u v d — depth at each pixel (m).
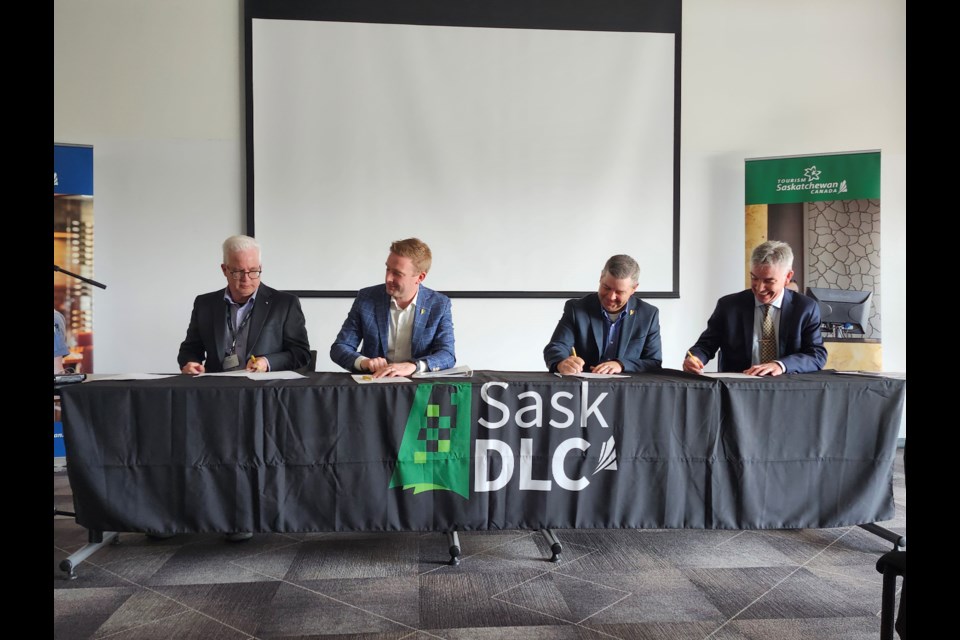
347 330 2.67
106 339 4.02
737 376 2.34
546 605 1.90
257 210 4.08
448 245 4.21
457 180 4.20
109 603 1.90
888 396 2.28
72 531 2.54
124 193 4.01
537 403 2.17
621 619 1.82
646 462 2.20
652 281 4.31
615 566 2.21
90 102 3.97
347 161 4.12
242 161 4.09
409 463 2.12
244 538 2.43
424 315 2.63
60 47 3.94
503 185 4.22
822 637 1.72
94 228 3.99
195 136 4.05
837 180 4.04
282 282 4.12
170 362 4.07
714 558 2.29
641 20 4.24
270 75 4.05
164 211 4.04
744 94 4.34
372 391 2.11
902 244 4.37
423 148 4.17
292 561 2.24
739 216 4.36
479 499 2.14
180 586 2.02
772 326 2.76
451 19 4.14
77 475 2.01
